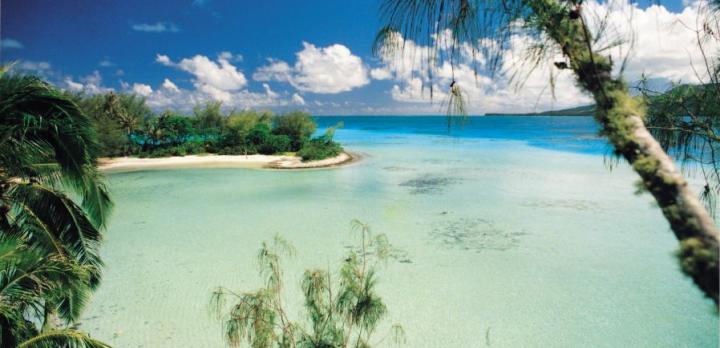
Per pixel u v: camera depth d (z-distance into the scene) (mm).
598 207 18094
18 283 4730
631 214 16859
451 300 9938
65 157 5465
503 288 10547
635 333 8453
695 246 766
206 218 17656
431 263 12156
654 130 2430
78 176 5656
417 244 13844
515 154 40031
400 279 11086
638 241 13766
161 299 10055
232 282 11016
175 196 22391
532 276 11234
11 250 4711
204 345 8156
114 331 8633
